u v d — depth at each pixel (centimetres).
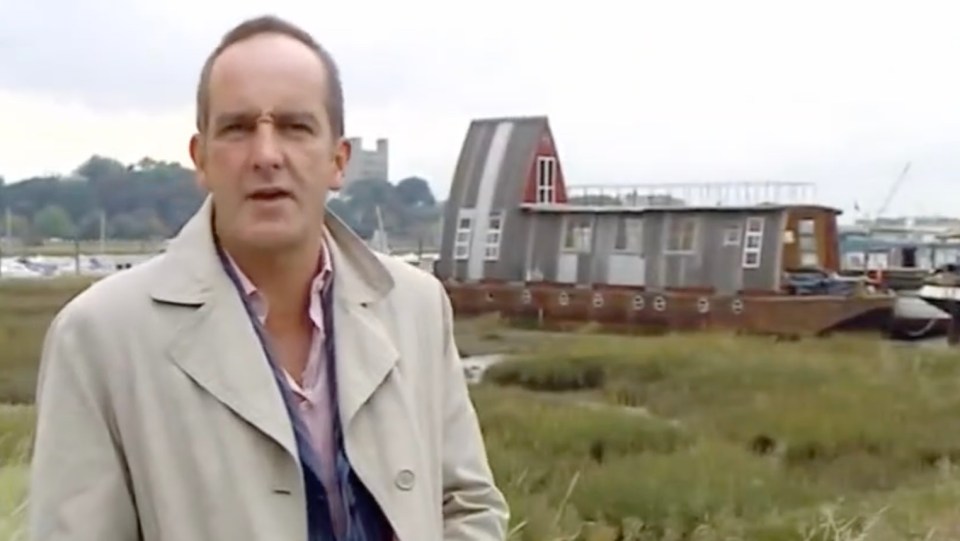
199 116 265
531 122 5119
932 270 4800
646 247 4562
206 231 264
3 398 2122
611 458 1560
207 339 255
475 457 291
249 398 252
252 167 255
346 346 264
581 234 4762
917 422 1888
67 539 249
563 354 2827
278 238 257
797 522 1123
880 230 7075
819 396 2198
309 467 254
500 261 4994
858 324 4041
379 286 274
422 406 274
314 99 261
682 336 3866
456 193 5216
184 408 251
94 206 9319
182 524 249
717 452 1520
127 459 254
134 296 258
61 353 257
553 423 1753
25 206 9825
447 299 291
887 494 1372
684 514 1207
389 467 261
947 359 2761
